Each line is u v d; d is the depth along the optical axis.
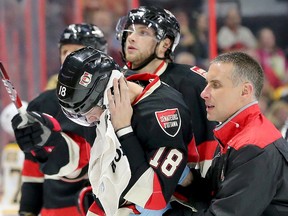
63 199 6.77
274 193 4.68
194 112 6.00
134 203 4.80
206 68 13.12
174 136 4.75
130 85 4.91
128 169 4.62
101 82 4.72
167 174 4.70
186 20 13.05
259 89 4.93
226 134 4.92
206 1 13.04
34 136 5.42
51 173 6.02
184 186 5.10
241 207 4.62
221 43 13.16
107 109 4.76
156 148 4.73
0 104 12.23
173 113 4.82
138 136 4.79
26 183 7.14
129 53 5.93
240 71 4.83
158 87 4.96
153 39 5.90
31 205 7.15
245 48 13.34
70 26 7.02
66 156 5.99
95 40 6.96
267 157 4.64
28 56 12.35
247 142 4.69
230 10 13.20
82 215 6.19
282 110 13.13
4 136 11.91
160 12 5.93
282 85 13.53
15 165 9.76
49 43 12.43
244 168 4.64
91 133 5.49
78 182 6.71
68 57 4.78
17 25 12.31
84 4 12.60
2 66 5.08
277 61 13.49
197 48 13.08
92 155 4.96
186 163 4.86
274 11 13.39
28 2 12.30
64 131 6.02
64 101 4.75
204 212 4.81
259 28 13.41
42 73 12.39
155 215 5.03
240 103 4.88
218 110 4.90
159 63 6.05
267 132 4.77
